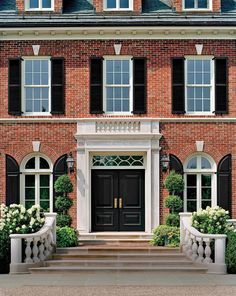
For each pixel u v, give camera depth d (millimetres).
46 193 25766
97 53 25953
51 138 25688
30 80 26047
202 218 21453
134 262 20656
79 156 25562
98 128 25641
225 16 26359
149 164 25406
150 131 25562
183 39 25953
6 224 20781
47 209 25688
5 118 25750
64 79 25938
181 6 26500
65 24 25562
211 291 16156
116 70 26109
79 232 25328
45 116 25859
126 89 26094
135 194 26047
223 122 25750
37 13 26500
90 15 26312
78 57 25984
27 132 25734
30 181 25797
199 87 26047
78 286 17062
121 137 25422
